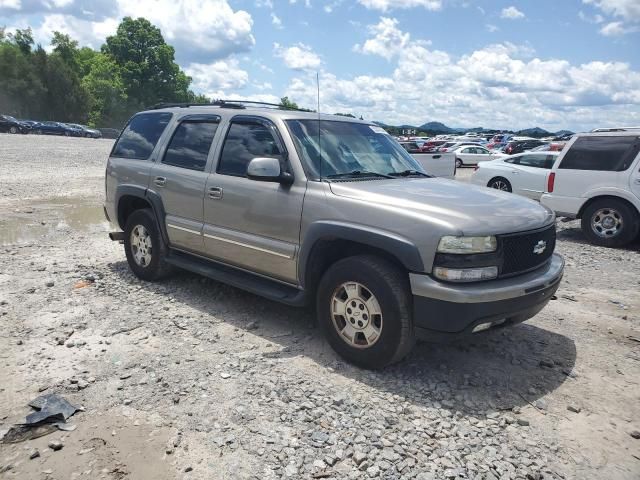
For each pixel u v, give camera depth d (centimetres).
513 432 331
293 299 441
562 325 522
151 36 8669
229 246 493
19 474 277
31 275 613
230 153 503
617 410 363
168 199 555
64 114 7288
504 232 371
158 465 287
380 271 377
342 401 355
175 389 363
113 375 381
